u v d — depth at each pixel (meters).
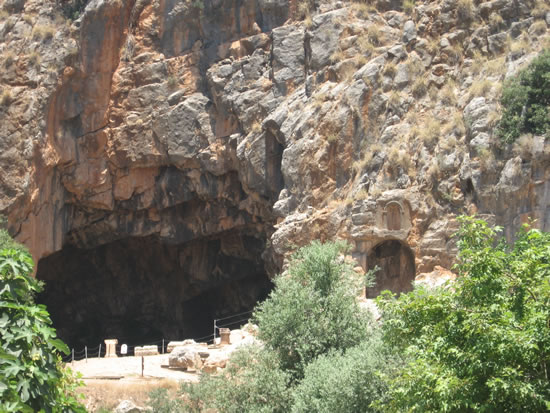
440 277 38.22
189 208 49.94
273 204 44.50
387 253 40.09
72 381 12.88
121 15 49.00
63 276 55.50
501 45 41.16
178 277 55.28
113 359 36.41
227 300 55.50
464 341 14.09
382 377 16.42
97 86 48.50
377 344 21.47
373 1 45.00
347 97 41.91
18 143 46.09
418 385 14.04
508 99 37.84
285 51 45.22
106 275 55.97
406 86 42.16
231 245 51.31
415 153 40.34
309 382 21.67
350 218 39.97
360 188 40.25
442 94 41.47
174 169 48.78
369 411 20.09
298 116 43.00
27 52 47.47
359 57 43.16
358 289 27.17
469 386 13.34
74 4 49.47
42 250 47.44
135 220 50.44
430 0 43.72
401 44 43.03
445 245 38.66
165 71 48.69
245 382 23.92
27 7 48.50
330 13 44.31
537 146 36.03
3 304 8.98
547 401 12.39
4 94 46.41
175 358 33.91
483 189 37.53
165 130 47.81
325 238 40.28
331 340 24.86
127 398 29.08
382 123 41.62
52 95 47.12
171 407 25.30
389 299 16.75
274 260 41.56
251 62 46.44
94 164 48.78
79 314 56.69
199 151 47.28
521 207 36.47
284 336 24.84
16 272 9.22
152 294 56.22
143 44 49.28
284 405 23.25
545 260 14.60
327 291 26.34
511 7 41.47
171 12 48.81
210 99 47.78
